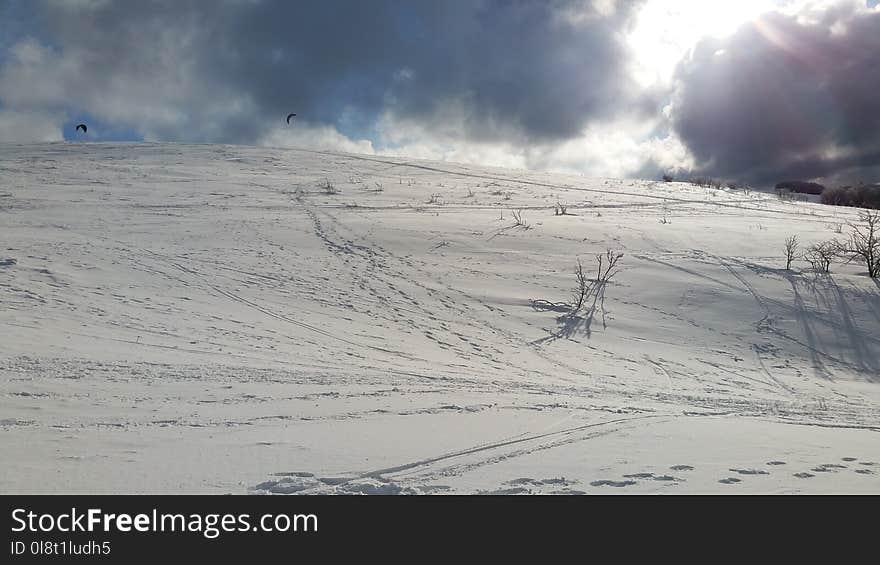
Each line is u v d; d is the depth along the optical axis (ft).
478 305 50.88
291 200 87.71
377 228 71.26
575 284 56.24
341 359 34.12
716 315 50.72
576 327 47.57
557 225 75.92
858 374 42.34
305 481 15.12
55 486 14.20
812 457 18.30
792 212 94.84
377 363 33.99
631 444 19.19
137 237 62.08
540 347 42.88
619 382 35.27
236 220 72.33
